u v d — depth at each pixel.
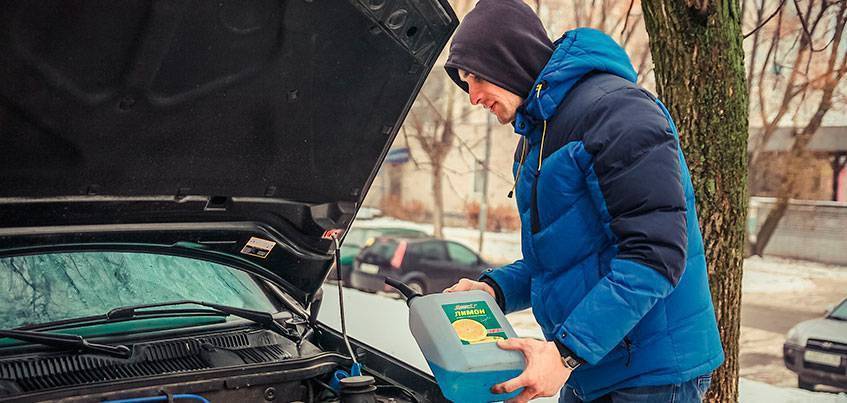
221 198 2.41
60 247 2.22
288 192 2.49
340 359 2.47
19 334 2.22
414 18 2.15
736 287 3.27
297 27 2.04
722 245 3.22
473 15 2.14
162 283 2.72
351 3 2.03
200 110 2.12
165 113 2.07
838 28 13.12
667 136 1.95
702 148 3.21
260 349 2.55
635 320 1.92
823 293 15.17
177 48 1.93
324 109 2.31
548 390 1.93
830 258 16.97
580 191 2.05
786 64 15.34
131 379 2.06
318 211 2.59
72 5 1.73
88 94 1.92
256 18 1.97
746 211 3.30
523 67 2.14
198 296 2.75
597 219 2.06
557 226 2.10
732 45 3.21
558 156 2.05
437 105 21.47
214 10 1.89
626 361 2.12
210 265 2.93
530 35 2.13
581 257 2.10
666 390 2.13
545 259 2.16
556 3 15.88
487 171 21.44
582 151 2.00
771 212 17.22
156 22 1.84
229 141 2.25
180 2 1.83
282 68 2.13
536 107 2.11
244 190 2.41
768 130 16.58
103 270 2.65
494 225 22.14
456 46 2.15
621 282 1.90
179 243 2.46
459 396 2.02
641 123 1.93
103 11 1.77
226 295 2.84
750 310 14.30
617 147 1.93
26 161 1.98
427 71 2.33
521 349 1.98
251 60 2.06
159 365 2.34
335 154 2.46
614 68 2.10
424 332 2.08
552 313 2.18
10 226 2.10
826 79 15.16
